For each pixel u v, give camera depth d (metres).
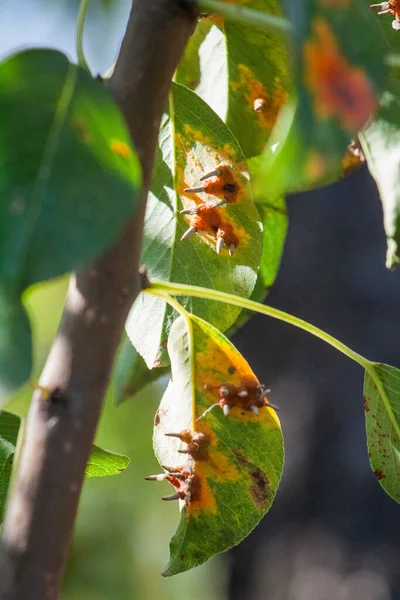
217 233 0.50
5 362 0.37
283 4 0.40
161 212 0.50
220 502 0.50
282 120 0.39
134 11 0.44
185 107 0.50
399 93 0.47
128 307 0.43
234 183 0.50
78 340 0.42
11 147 0.40
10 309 0.38
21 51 0.41
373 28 0.40
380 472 0.51
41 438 0.42
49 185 0.40
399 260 0.49
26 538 0.42
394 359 0.92
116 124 0.41
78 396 0.42
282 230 0.55
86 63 0.44
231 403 0.50
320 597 0.90
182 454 0.51
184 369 0.50
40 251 0.39
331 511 0.92
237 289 0.51
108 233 0.40
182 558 0.50
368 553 0.89
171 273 0.51
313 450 0.93
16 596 0.42
